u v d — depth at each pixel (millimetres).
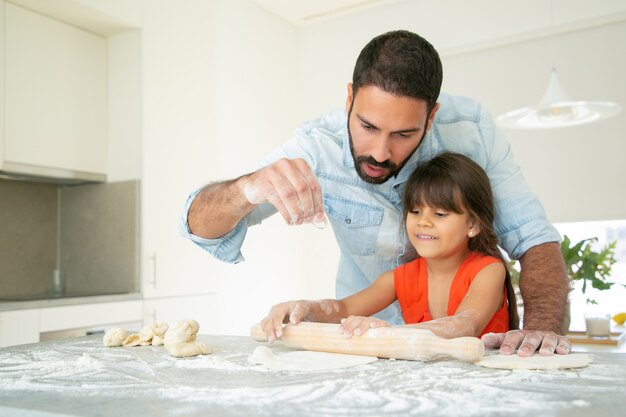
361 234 1385
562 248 2102
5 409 571
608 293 2754
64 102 2268
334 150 1347
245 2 3141
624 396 571
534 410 521
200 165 2656
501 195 1285
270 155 1415
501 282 1151
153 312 2338
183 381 690
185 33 2621
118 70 2436
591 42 2711
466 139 1318
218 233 1140
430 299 1250
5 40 2049
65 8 2170
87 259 2469
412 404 550
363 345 858
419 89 975
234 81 3023
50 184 2539
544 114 1970
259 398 587
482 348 783
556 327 1002
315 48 3586
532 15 2883
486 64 2979
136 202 2336
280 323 992
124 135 2402
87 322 2047
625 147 2613
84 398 603
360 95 1017
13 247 2365
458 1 3098
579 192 2715
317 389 625
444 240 1182
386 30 3328
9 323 1786
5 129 2039
